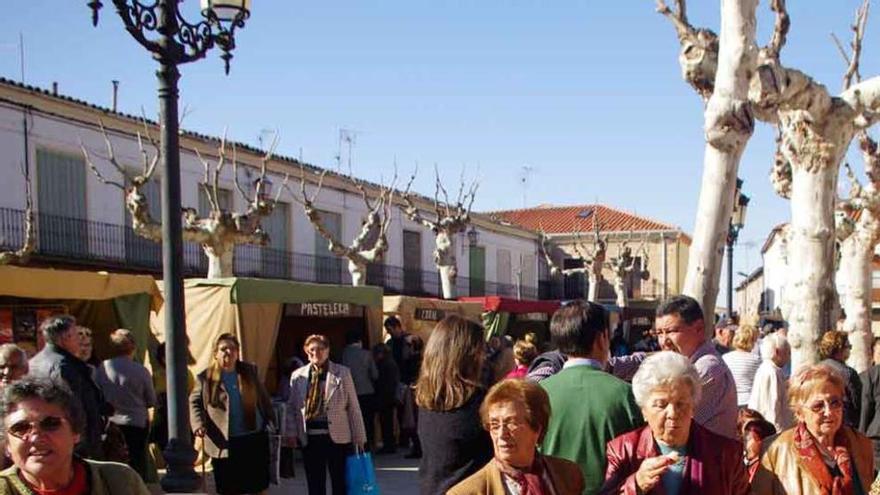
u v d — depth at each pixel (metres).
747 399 6.46
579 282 45.72
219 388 6.32
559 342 3.50
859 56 8.65
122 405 7.05
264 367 9.70
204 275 21.00
